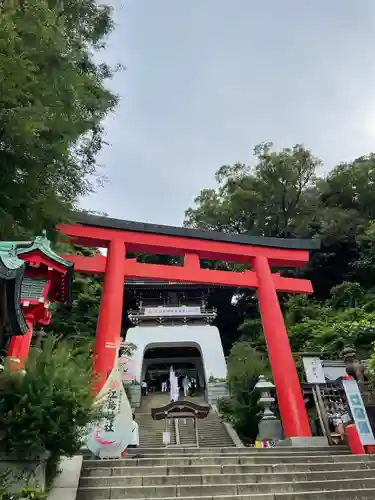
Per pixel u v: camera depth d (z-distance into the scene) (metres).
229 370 20.16
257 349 24.45
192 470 7.19
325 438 11.85
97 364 12.62
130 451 10.35
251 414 16.06
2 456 5.27
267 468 7.52
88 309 24.73
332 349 19.14
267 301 15.80
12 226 8.10
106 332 13.48
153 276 15.38
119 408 8.77
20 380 5.51
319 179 34.97
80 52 12.08
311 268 33.06
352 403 10.62
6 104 7.18
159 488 6.29
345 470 7.60
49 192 8.92
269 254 17.16
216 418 19.36
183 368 31.39
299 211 35.03
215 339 27.73
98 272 15.35
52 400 5.49
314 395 12.45
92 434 8.45
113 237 15.63
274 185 33.88
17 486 5.20
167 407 13.34
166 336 27.73
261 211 35.12
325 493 6.45
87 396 6.06
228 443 16.14
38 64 8.84
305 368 13.00
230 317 35.22
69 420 5.72
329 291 32.22
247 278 16.47
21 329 4.89
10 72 6.89
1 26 7.18
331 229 32.19
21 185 8.13
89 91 11.83
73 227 15.18
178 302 31.25
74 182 11.02
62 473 6.36
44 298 8.13
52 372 5.82
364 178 33.50
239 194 34.03
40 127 7.39
